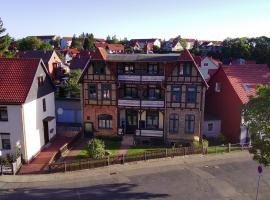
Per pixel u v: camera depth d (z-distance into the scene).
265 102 23.08
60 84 60.84
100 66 38.53
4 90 32.19
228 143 39.16
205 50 112.56
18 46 113.06
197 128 37.94
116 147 37.25
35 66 34.34
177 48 144.50
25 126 31.98
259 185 27.58
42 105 36.44
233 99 39.53
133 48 138.88
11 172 29.69
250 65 43.59
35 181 28.09
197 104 37.34
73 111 46.00
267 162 23.30
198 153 34.66
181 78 37.09
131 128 40.22
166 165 31.64
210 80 44.47
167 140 38.97
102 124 40.34
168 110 38.28
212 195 25.72
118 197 25.12
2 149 32.56
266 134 23.30
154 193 25.86
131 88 39.53
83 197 25.12
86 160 30.73
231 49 90.44
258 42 84.25
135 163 31.94
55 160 32.28
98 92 39.34
